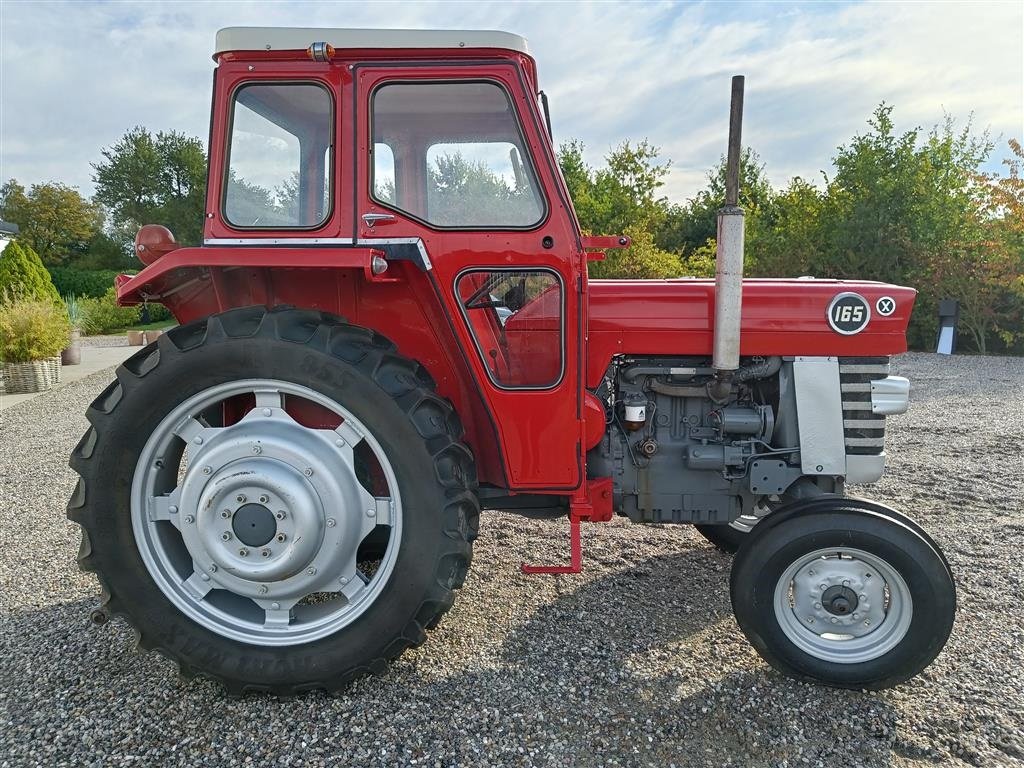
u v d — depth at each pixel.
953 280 11.60
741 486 2.81
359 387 2.25
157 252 2.56
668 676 2.43
